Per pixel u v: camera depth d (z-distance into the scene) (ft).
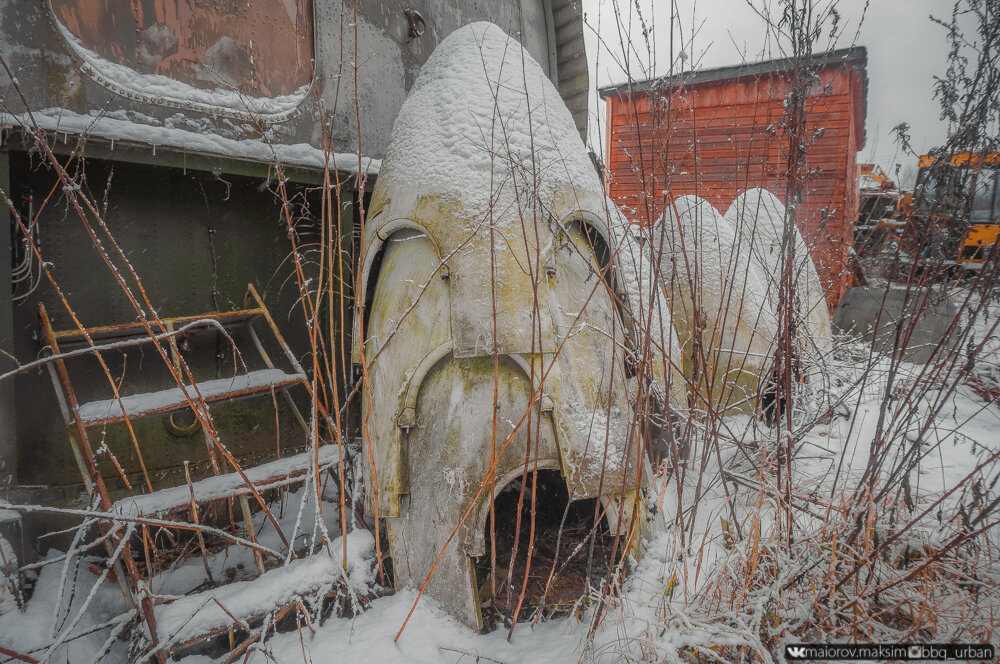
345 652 7.29
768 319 13.30
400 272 8.96
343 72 13.94
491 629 7.93
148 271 11.48
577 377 8.23
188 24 11.31
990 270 7.13
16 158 9.84
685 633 6.63
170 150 10.61
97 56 10.21
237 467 8.29
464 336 8.04
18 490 9.60
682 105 7.91
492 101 9.05
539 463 7.91
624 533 8.23
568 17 22.91
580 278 8.91
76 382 10.66
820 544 7.50
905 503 8.10
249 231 12.87
